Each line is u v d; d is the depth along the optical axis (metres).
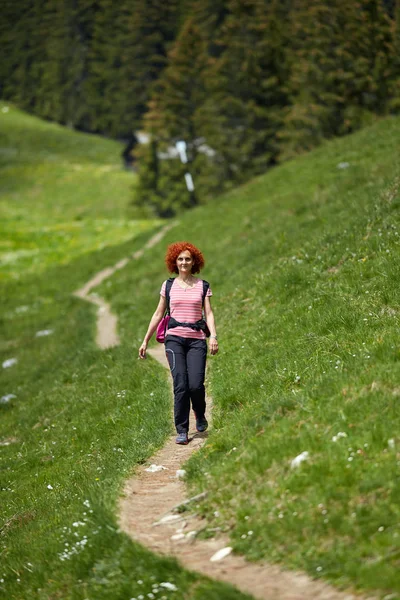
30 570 6.16
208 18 97.38
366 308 9.03
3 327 29.22
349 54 56.59
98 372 14.60
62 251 46.78
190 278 8.45
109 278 31.53
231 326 12.55
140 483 7.04
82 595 5.25
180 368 8.16
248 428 6.96
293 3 68.12
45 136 112.62
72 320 24.56
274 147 62.56
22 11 132.50
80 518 6.56
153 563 5.10
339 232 13.71
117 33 116.25
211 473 6.40
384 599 4.10
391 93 57.41
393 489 4.96
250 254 18.73
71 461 9.72
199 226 31.70
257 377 8.81
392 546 4.52
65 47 121.88
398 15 56.31
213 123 63.59
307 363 8.16
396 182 14.32
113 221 57.59
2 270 42.44
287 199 26.92
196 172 69.56
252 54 61.34
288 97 62.19
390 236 11.46
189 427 8.80
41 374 17.92
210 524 5.64
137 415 9.86
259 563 4.92
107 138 118.50
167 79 70.62
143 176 73.12
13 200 85.44
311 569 4.62
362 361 7.14
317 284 11.34
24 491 9.35
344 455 5.53
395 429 5.66
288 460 5.90
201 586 4.61
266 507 5.43
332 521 4.92
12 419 14.38
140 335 16.30
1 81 134.62
